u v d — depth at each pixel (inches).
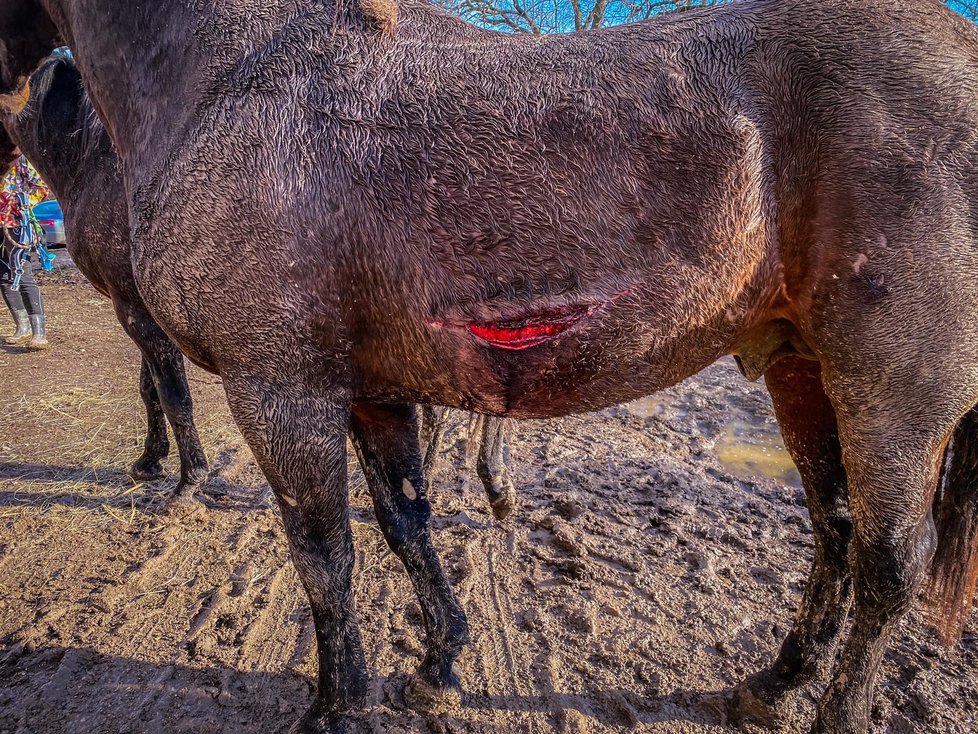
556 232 47.3
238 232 49.4
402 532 67.4
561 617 80.4
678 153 46.4
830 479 63.0
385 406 65.1
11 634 78.2
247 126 49.4
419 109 48.4
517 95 47.6
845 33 46.6
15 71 70.3
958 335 46.4
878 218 45.7
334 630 60.2
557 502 103.9
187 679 71.7
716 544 94.0
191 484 105.4
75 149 90.1
